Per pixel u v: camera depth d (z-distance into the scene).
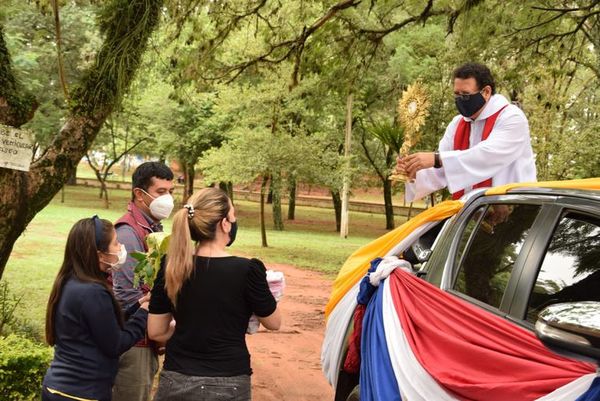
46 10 9.20
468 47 12.56
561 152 15.38
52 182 6.48
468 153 4.32
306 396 7.12
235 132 22.06
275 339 9.91
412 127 4.53
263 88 20.50
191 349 3.25
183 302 3.26
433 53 23.19
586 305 1.95
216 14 11.88
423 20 12.96
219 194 3.39
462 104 4.50
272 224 37.50
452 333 2.99
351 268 4.41
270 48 13.50
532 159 4.57
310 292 15.09
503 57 13.46
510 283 3.01
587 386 2.21
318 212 48.28
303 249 24.66
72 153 6.57
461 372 2.79
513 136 4.37
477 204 3.66
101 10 6.71
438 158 4.35
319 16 14.52
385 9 13.84
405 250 4.30
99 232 3.56
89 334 3.52
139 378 4.09
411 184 4.63
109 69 6.58
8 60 5.93
